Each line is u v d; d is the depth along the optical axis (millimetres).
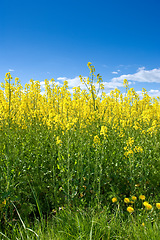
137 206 2633
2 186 2545
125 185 3188
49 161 3600
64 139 3736
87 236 1832
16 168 3146
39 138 4137
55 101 6938
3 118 3559
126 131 4906
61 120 4008
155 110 7227
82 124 4469
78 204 2646
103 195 2816
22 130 4523
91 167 3312
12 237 1959
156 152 3863
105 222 2039
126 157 3438
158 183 3064
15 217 2516
